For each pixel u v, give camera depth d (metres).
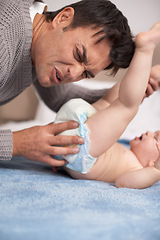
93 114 1.03
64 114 1.04
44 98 1.65
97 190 0.83
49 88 1.58
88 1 1.04
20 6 1.02
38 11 1.12
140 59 0.90
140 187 0.96
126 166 1.14
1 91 1.11
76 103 1.05
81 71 1.01
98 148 0.98
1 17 0.96
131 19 2.66
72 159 0.98
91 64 1.00
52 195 0.74
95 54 0.98
